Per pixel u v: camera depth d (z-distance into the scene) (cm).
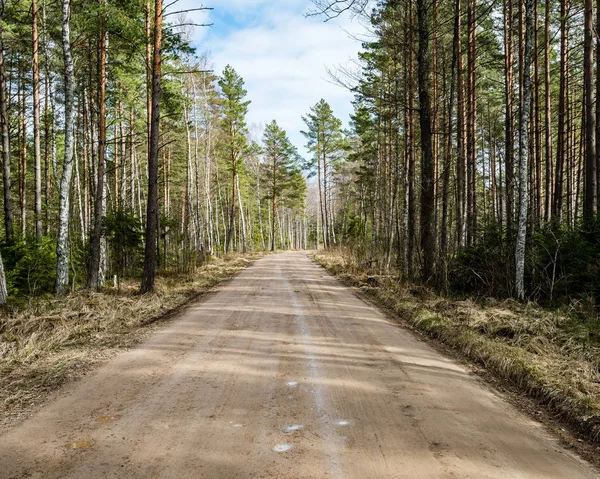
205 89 3100
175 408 427
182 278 1634
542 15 1622
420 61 1269
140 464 319
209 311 995
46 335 708
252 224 6531
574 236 1015
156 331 785
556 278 982
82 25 1266
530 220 1180
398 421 402
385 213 2434
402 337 754
